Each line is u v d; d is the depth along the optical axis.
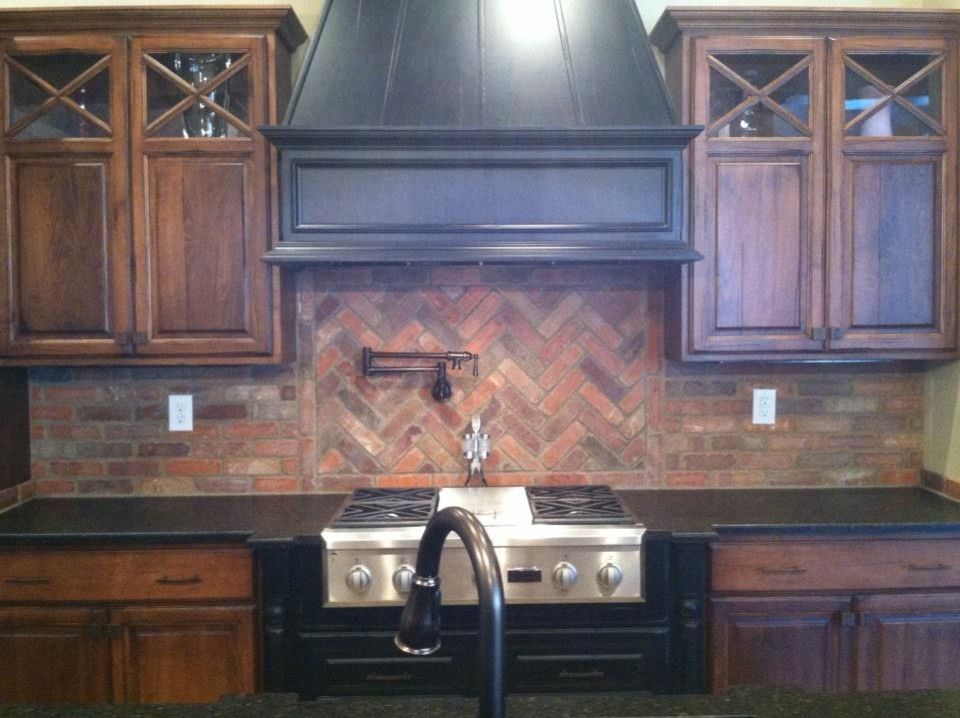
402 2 2.16
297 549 1.92
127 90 2.11
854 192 2.18
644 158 1.99
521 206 2.00
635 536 1.90
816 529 1.96
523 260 1.96
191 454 2.44
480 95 2.04
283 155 1.98
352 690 1.91
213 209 2.13
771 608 1.97
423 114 2.01
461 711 0.89
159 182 2.13
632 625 1.92
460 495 2.31
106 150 2.12
